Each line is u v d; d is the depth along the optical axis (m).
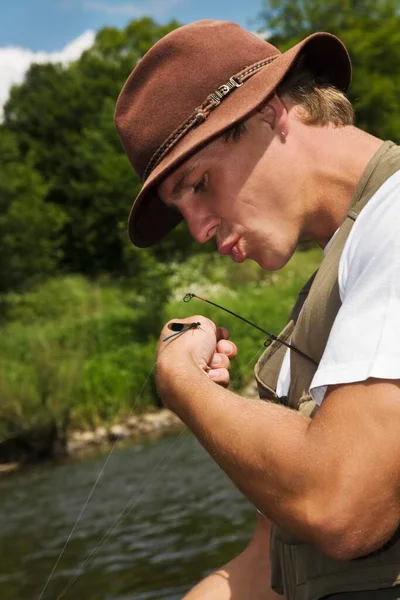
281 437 1.29
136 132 1.62
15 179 29.52
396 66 34.56
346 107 1.55
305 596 1.48
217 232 1.59
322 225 1.52
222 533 5.89
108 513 7.79
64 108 42.25
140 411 15.34
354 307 1.27
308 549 1.46
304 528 1.26
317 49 1.60
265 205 1.52
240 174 1.52
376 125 32.78
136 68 1.62
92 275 35.59
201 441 1.41
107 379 15.31
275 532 1.54
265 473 1.29
